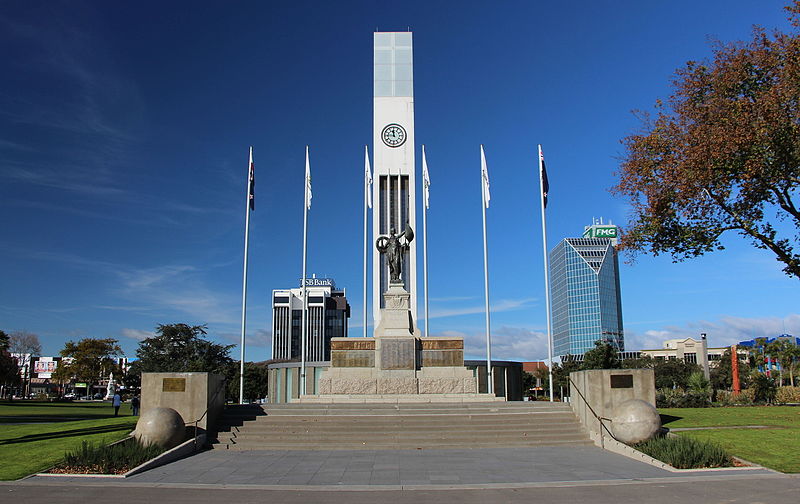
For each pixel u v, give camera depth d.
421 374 34.00
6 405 67.75
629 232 35.34
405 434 24.81
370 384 33.72
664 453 19.64
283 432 25.09
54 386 161.75
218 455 22.05
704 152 29.58
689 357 188.75
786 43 28.86
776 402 45.94
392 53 83.50
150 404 24.62
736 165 29.73
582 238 199.25
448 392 33.69
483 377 65.94
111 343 117.19
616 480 16.98
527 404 29.38
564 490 15.66
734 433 24.19
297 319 170.25
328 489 15.86
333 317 170.50
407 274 77.44
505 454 22.08
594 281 190.88
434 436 24.73
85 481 17.05
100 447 19.67
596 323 188.75
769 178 29.69
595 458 21.17
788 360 93.94
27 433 25.42
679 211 33.22
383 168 80.25
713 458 19.39
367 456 21.61
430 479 17.20
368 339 34.56
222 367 93.81
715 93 31.25
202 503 14.13
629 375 25.28
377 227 78.12
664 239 34.56
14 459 19.84
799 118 28.02
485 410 27.92
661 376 120.12
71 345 115.00
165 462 20.27
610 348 65.25
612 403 25.06
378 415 26.86
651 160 33.69
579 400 26.83
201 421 24.39
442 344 34.56
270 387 76.69
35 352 114.69
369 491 15.60
